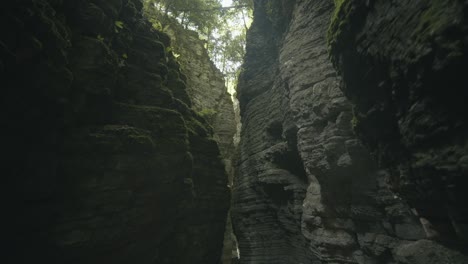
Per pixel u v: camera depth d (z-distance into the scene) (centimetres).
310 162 1288
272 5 2100
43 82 764
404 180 726
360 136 916
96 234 942
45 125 828
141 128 1176
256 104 2258
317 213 1320
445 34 453
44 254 834
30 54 697
